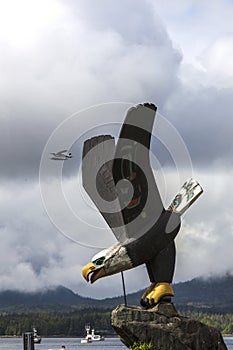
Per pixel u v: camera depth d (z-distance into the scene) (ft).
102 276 109.70
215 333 110.11
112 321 108.88
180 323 108.68
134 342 108.27
